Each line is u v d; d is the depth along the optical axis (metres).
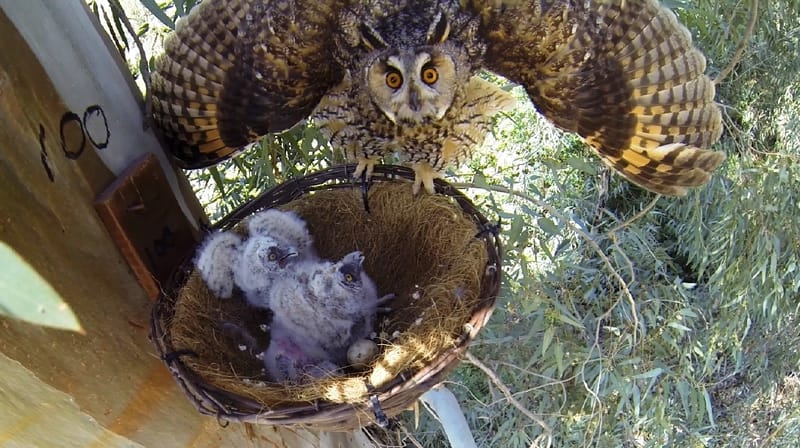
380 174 0.82
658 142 0.72
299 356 0.76
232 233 0.78
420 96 0.66
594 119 0.72
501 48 0.70
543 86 0.72
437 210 0.78
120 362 0.60
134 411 0.60
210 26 0.67
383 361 0.61
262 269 0.78
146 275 0.67
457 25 0.68
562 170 1.43
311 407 0.56
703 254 1.45
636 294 1.30
